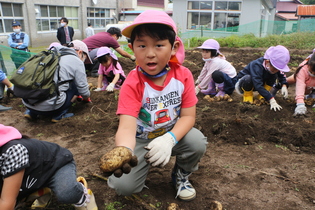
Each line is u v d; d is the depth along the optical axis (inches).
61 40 397.1
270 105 154.3
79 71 151.8
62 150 76.0
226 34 692.1
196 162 81.5
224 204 83.7
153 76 70.7
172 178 90.0
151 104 74.5
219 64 177.0
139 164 78.0
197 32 717.3
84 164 108.1
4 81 189.6
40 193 77.0
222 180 95.5
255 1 711.1
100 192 90.4
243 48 519.2
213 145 123.2
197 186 92.4
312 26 658.8
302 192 88.3
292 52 443.8
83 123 146.8
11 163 60.8
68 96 152.8
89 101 173.9
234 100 176.1
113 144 125.9
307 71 148.9
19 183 63.0
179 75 75.4
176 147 80.2
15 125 152.1
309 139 121.3
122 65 313.0
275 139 124.0
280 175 98.1
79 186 72.9
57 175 71.6
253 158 110.8
